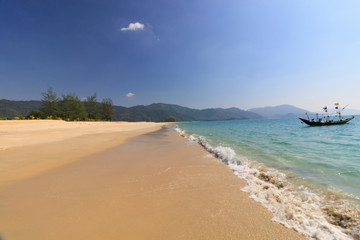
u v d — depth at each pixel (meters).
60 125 29.62
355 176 4.96
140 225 2.67
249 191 3.99
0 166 5.67
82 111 65.19
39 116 52.44
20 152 7.68
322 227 2.57
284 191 3.97
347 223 2.67
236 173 5.38
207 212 3.08
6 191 3.84
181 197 3.70
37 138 12.05
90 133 18.14
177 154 8.38
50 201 3.40
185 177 5.02
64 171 5.44
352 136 15.90
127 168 5.89
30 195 3.66
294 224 2.67
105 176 5.03
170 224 2.71
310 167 5.96
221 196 3.74
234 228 2.60
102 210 3.09
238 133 22.19
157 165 6.31
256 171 5.50
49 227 2.54
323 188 4.13
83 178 4.82
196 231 2.52
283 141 13.22
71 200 3.47
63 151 8.37
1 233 2.37
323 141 12.84
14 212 2.95
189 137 16.84
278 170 5.61
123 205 3.31
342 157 7.53
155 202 3.46
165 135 19.70
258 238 2.37
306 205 3.28
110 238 2.33
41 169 5.59
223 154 7.98
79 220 2.75
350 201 3.44
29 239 2.26
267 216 2.92
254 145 11.24
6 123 26.19
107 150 9.27
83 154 8.03
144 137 16.81
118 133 20.22
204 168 5.96
